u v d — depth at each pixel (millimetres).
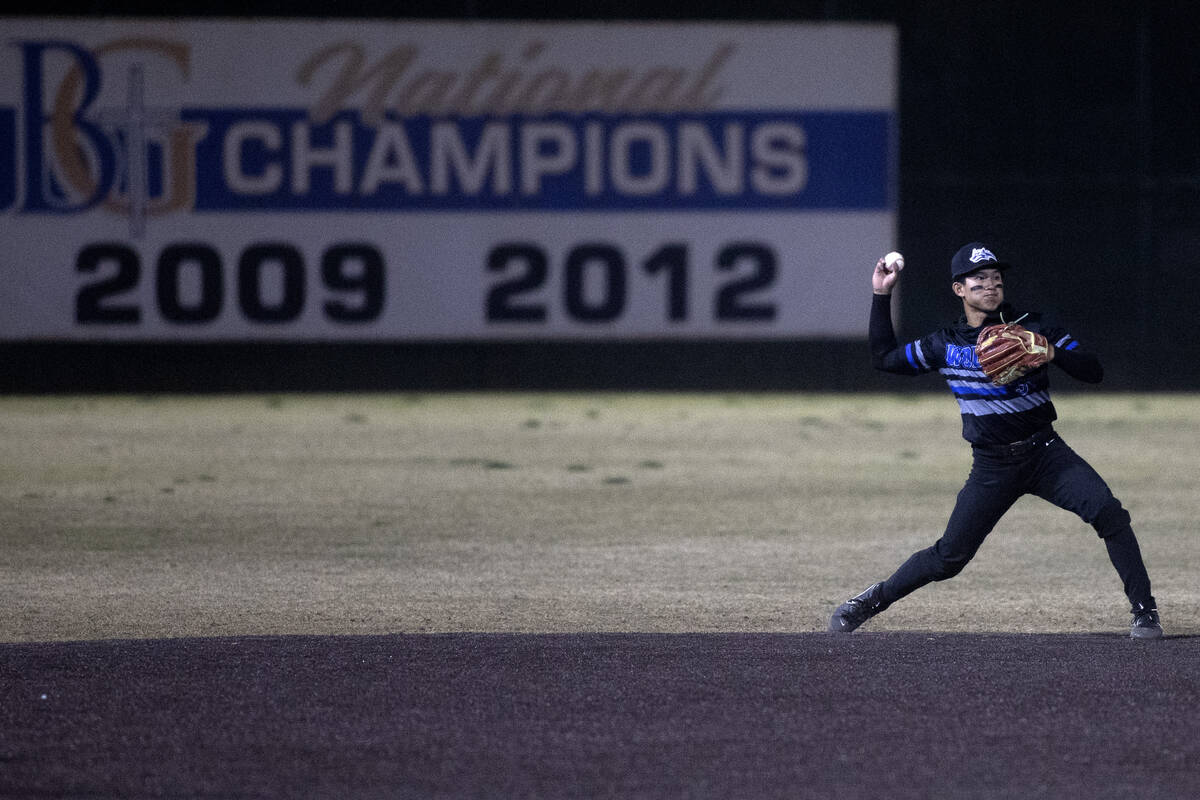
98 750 23219
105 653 29578
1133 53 101062
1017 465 31578
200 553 44906
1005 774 21938
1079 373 31312
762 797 20969
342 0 98750
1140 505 54906
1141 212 101875
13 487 59156
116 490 58469
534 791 21250
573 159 100188
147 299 99562
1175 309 102438
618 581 40562
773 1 100188
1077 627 34656
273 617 35500
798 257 101250
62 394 99625
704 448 73375
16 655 29422
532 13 99375
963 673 27750
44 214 98625
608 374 101625
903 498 57188
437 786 21469
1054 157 101375
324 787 21469
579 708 25453
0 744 23516
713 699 25953
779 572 42062
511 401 96625
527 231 100500
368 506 54750
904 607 37062
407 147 99750
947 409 93000
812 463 67750
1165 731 24047
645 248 100875
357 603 37281
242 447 73000
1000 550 45812
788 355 101938
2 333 99000
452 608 36688
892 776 21859
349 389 100938
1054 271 101875
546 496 57438
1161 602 37344
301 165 99375
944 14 100625
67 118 98312
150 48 98375
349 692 26531
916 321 101812
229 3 98500
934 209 101438
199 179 99188
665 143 100375
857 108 100812
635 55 99875
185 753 23047
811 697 26078
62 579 40562
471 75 99438
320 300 100188
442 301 100562
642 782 21609
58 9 97812
